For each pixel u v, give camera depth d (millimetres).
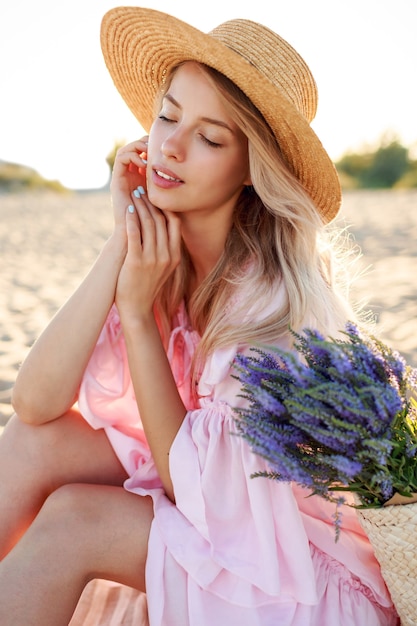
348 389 1734
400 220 15375
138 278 2387
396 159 35938
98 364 2508
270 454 1759
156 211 2498
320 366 1836
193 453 2189
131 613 2391
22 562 2037
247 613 2078
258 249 2447
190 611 2061
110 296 2418
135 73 2709
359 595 2158
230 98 2295
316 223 2467
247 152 2439
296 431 1810
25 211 21875
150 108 2838
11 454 2387
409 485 1873
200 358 2408
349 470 1716
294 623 2082
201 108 2309
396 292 7609
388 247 11008
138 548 2127
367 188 36062
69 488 2184
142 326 2361
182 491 2158
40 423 2410
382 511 1887
